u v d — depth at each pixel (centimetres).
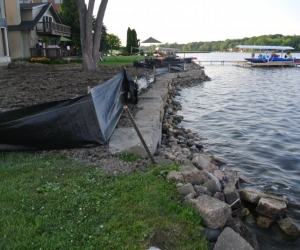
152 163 589
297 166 778
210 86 2419
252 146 945
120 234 362
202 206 414
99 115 646
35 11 3250
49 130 614
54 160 593
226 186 587
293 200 588
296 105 1648
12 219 384
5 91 1315
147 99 1226
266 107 1591
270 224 487
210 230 400
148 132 732
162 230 375
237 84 2566
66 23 4191
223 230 395
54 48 3148
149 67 2538
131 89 1090
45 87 1405
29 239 351
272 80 2884
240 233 417
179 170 534
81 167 558
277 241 455
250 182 673
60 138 620
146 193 452
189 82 2528
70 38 4253
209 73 3609
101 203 427
